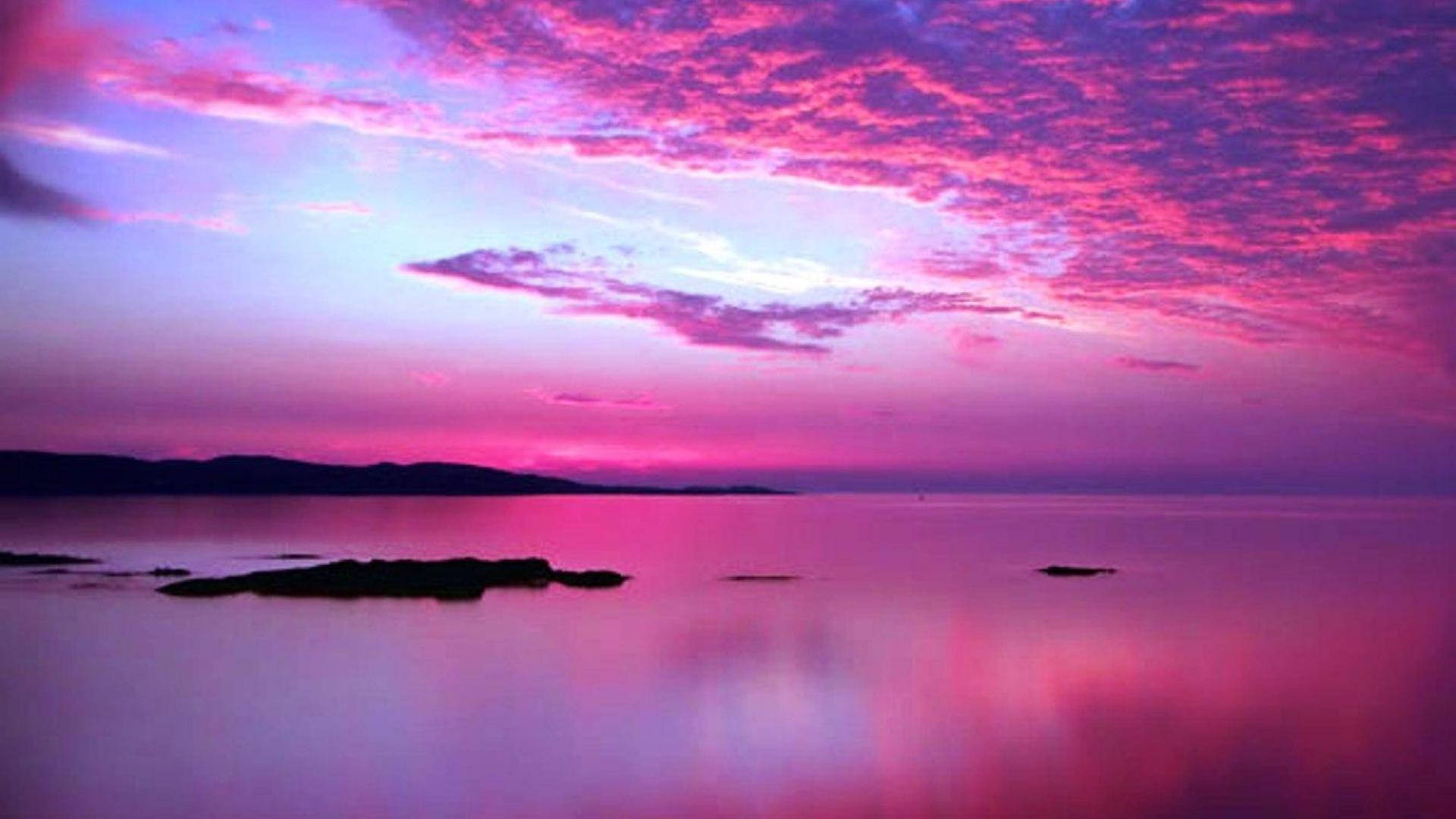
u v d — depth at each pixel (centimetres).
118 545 6334
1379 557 6438
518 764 1928
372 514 10825
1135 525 10975
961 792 1788
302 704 2348
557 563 5850
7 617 3547
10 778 1831
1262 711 2328
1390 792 1789
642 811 1697
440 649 3009
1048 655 2956
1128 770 1914
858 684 2584
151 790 1775
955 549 7100
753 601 4106
